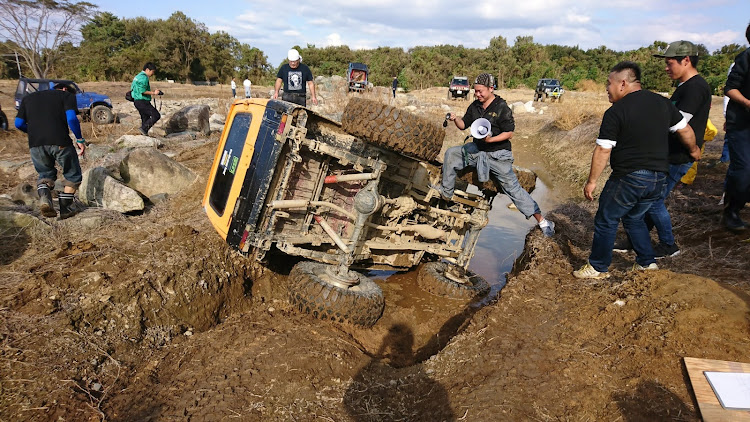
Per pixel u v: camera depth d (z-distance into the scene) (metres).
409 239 5.31
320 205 4.40
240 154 4.62
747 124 4.59
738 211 4.97
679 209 6.20
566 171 10.83
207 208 5.23
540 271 4.87
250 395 3.12
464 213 5.55
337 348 3.79
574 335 3.56
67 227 5.52
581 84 42.84
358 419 2.98
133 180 7.39
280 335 3.88
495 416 2.77
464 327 4.26
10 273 4.30
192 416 2.92
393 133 3.67
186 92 33.34
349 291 4.28
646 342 3.21
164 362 3.60
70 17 36.56
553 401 2.87
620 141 3.80
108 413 2.96
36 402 2.88
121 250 4.76
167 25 54.59
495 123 4.72
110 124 15.38
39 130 5.58
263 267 5.24
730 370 2.80
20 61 40.06
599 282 4.36
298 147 4.12
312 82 8.85
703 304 3.40
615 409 2.72
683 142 3.99
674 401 2.69
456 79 30.64
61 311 3.66
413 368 3.57
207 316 4.36
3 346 3.22
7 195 6.73
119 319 3.79
